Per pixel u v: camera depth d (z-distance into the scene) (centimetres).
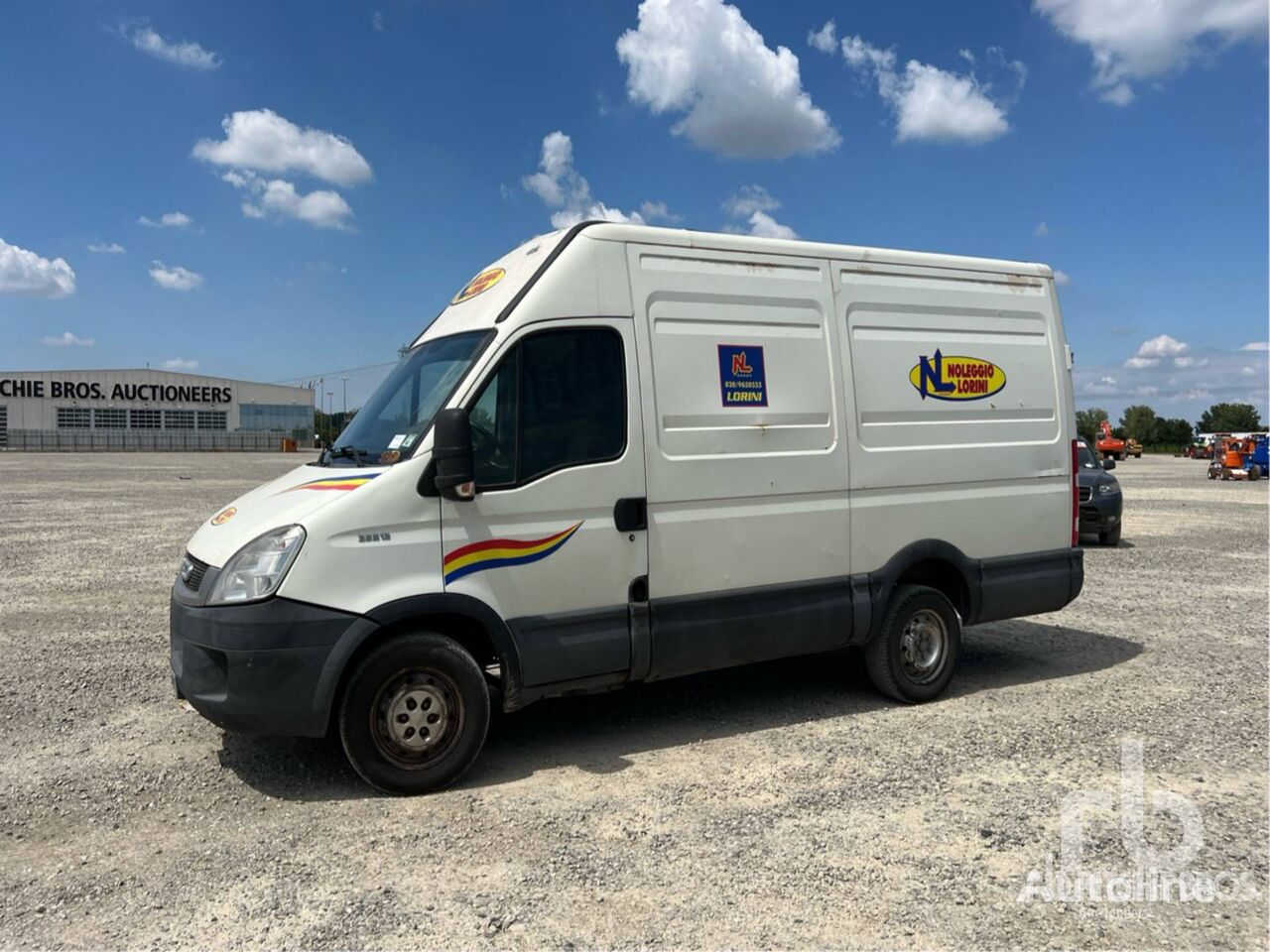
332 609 429
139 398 8262
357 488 443
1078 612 922
